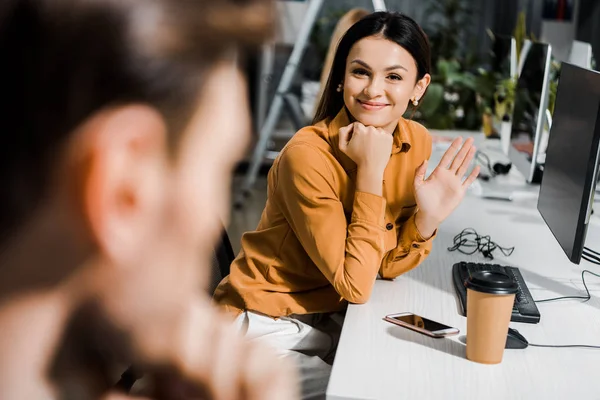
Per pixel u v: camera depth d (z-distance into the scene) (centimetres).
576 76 187
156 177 18
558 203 192
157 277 18
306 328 171
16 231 17
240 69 19
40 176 17
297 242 173
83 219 17
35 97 17
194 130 18
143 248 18
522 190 276
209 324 22
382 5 329
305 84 505
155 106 18
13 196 17
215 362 22
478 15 600
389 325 151
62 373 20
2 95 17
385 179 181
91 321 19
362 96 174
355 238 162
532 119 275
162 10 17
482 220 238
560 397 122
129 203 18
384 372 129
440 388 124
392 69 172
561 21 512
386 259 179
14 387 19
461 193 174
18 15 17
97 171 17
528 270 191
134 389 22
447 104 436
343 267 161
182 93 18
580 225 167
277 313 172
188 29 18
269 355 24
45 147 17
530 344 144
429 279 182
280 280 173
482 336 132
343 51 179
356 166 171
